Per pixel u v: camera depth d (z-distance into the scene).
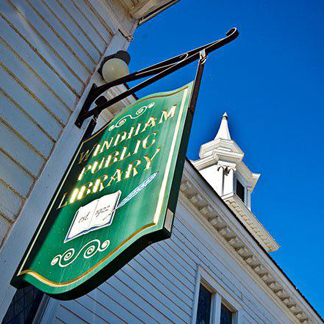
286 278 11.39
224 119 23.52
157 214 2.66
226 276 9.95
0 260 3.19
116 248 2.62
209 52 4.03
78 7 4.95
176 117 3.49
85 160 3.85
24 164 3.67
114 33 5.42
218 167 19.73
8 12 4.02
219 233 10.18
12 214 3.42
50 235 3.21
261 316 10.62
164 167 3.03
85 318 6.15
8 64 3.84
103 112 7.74
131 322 6.89
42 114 4.02
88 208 3.19
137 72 4.51
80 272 2.66
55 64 4.36
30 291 5.58
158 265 8.05
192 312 8.28
